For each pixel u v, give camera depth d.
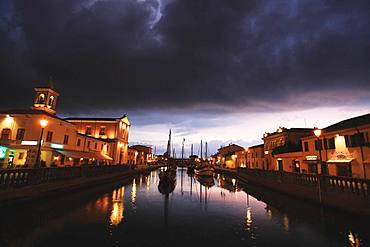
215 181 47.69
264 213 17.48
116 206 18.50
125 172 45.09
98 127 59.22
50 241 10.42
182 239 11.43
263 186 34.06
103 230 12.26
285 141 43.75
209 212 17.83
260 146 58.66
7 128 33.47
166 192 28.94
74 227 12.55
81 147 43.84
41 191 18.47
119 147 60.50
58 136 36.78
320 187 18.42
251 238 11.73
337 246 10.73
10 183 15.42
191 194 27.95
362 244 10.91
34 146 32.50
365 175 24.45
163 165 125.19
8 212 14.77
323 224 14.13
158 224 13.98
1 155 32.75
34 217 14.01
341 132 27.81
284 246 10.67
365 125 24.58
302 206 20.03
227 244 10.85
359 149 25.30
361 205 14.00
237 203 21.95
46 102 43.94
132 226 13.25
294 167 38.66
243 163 70.94
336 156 28.52
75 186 24.53
